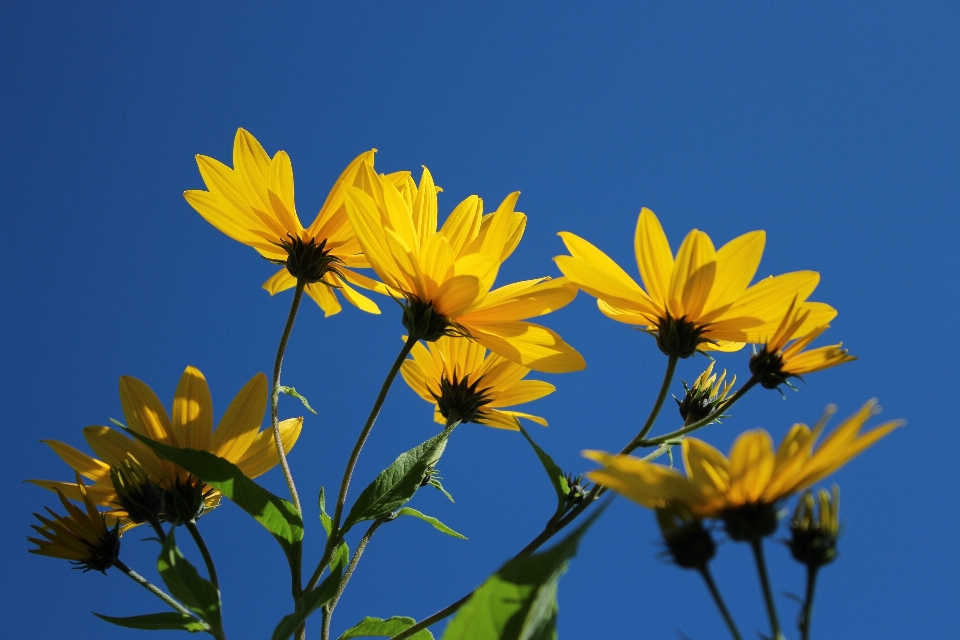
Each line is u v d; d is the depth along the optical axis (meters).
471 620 0.59
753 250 0.66
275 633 0.62
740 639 0.57
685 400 0.72
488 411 0.73
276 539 0.66
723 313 0.66
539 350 0.68
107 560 0.67
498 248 0.69
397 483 0.67
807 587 0.58
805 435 0.59
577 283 0.66
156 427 0.69
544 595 0.59
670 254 0.66
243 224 0.73
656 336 0.66
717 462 0.58
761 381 0.65
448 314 0.67
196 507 0.68
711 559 0.58
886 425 0.57
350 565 0.68
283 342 0.71
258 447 0.70
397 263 0.67
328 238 0.73
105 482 0.69
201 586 0.63
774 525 0.58
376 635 0.68
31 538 0.67
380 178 0.68
